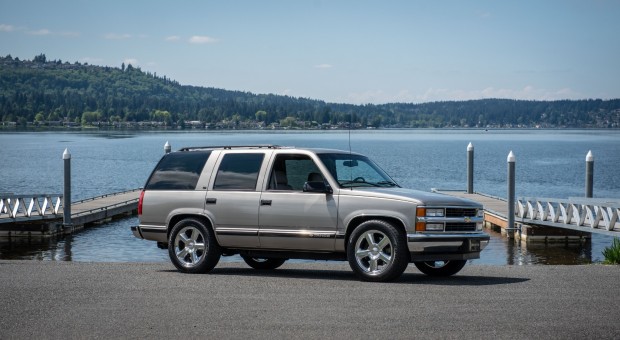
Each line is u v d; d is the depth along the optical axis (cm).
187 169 1325
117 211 3519
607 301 962
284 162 1264
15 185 6062
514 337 771
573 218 2700
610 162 10525
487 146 18288
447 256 1166
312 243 1215
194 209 1294
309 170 1251
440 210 1160
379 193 1178
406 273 1298
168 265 1379
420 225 1146
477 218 1200
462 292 1034
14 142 19225
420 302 961
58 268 1300
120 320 862
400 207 1157
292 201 1228
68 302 971
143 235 1339
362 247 1185
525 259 2381
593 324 829
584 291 1038
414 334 786
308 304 952
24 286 1095
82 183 6291
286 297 1002
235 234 1262
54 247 2580
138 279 1164
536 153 13938
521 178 7306
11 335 795
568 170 8656
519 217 2992
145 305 949
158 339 774
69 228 2934
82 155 11881
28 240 2769
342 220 1192
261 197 1251
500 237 2941
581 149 16175
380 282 1151
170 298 997
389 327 818
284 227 1232
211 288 1077
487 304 945
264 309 920
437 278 1200
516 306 930
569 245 2725
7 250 2519
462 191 4506
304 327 820
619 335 779
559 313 888
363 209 1179
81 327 829
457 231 1173
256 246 1258
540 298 985
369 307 929
